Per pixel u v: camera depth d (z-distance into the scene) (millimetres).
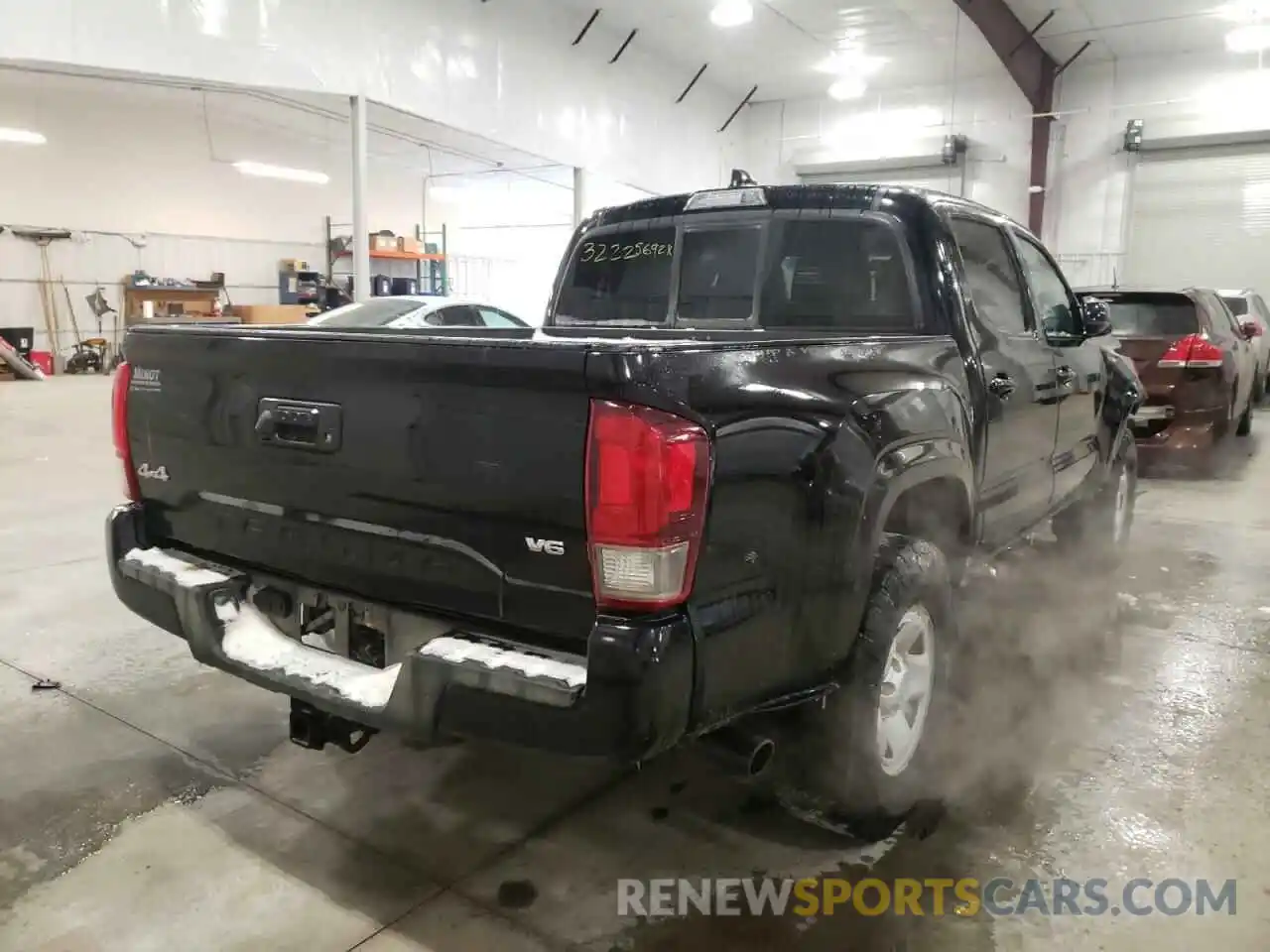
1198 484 7906
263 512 2400
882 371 2469
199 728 3293
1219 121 15656
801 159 19516
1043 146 16859
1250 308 12922
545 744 1838
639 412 1756
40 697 3539
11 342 15258
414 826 2672
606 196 17531
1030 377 3453
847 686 2344
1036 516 3842
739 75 17703
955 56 16328
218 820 2695
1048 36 15266
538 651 1933
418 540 2088
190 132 16781
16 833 2623
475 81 12656
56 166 15570
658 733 1790
